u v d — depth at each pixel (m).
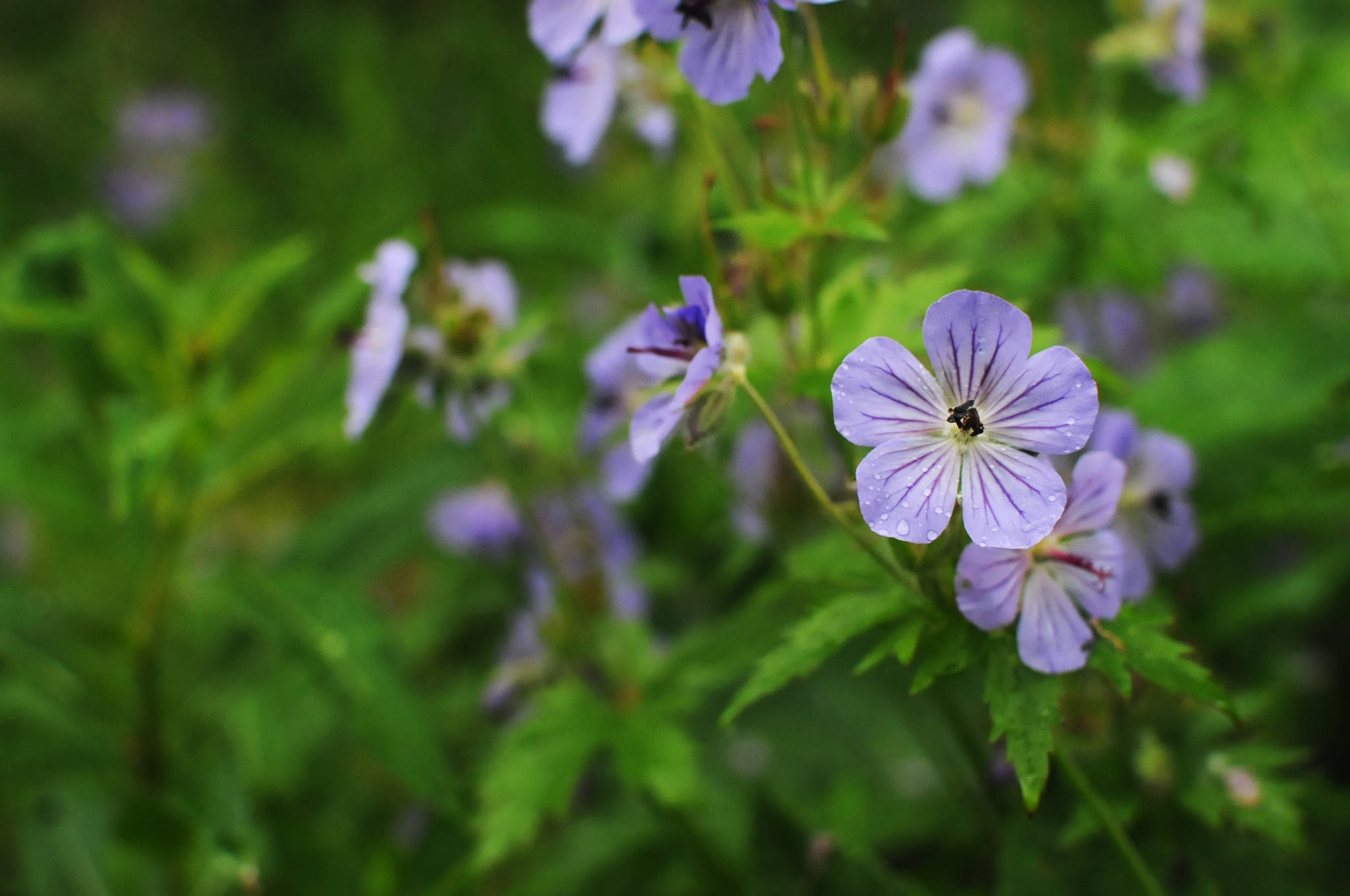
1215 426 0.49
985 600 0.37
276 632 0.48
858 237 0.41
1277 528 0.51
